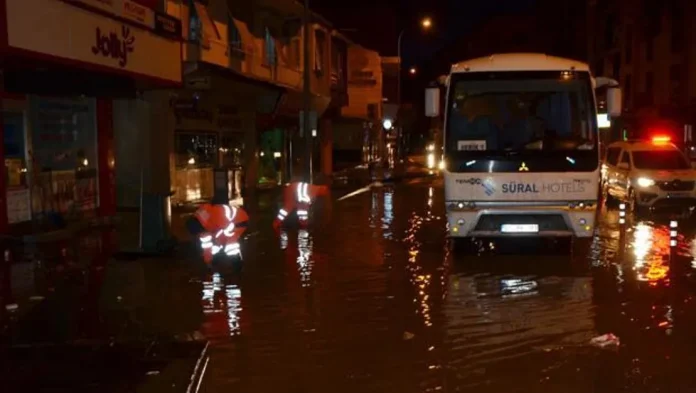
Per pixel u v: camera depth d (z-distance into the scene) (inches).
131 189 765.9
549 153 472.1
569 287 400.5
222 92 906.1
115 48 541.3
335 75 1556.3
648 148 805.2
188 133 883.4
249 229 655.1
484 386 242.7
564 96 476.1
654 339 297.3
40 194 561.9
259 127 1133.1
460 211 482.3
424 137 3521.2
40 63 470.3
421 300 370.6
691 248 539.8
